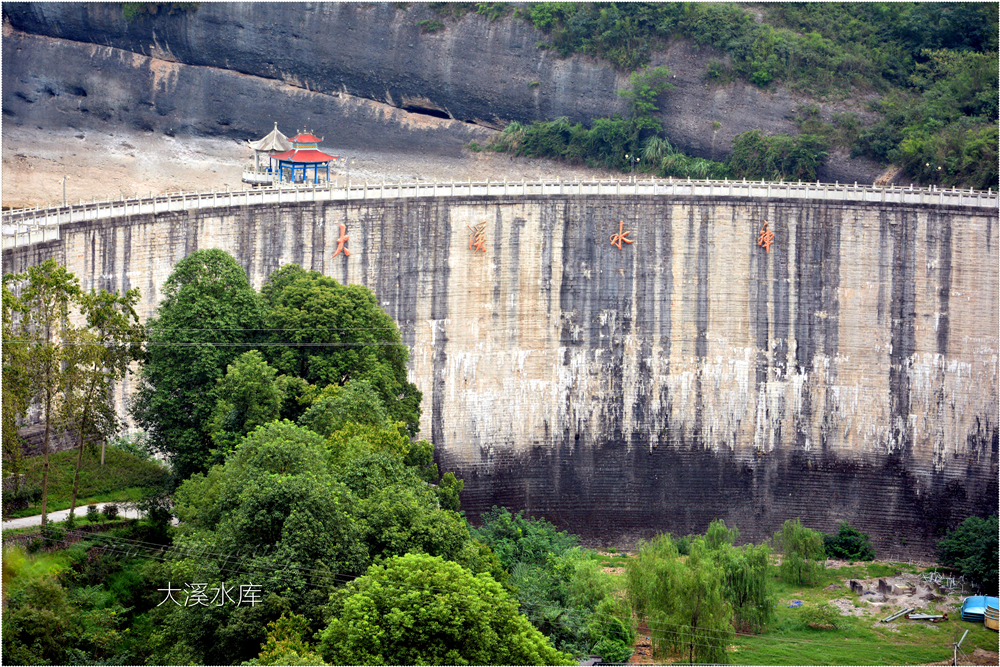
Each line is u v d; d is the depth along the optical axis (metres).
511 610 138.12
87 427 186.62
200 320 199.88
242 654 140.00
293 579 141.38
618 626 199.38
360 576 141.50
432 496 176.25
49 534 177.38
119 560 177.25
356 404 192.88
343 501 155.75
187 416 197.88
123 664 151.62
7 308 180.12
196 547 148.00
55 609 154.00
